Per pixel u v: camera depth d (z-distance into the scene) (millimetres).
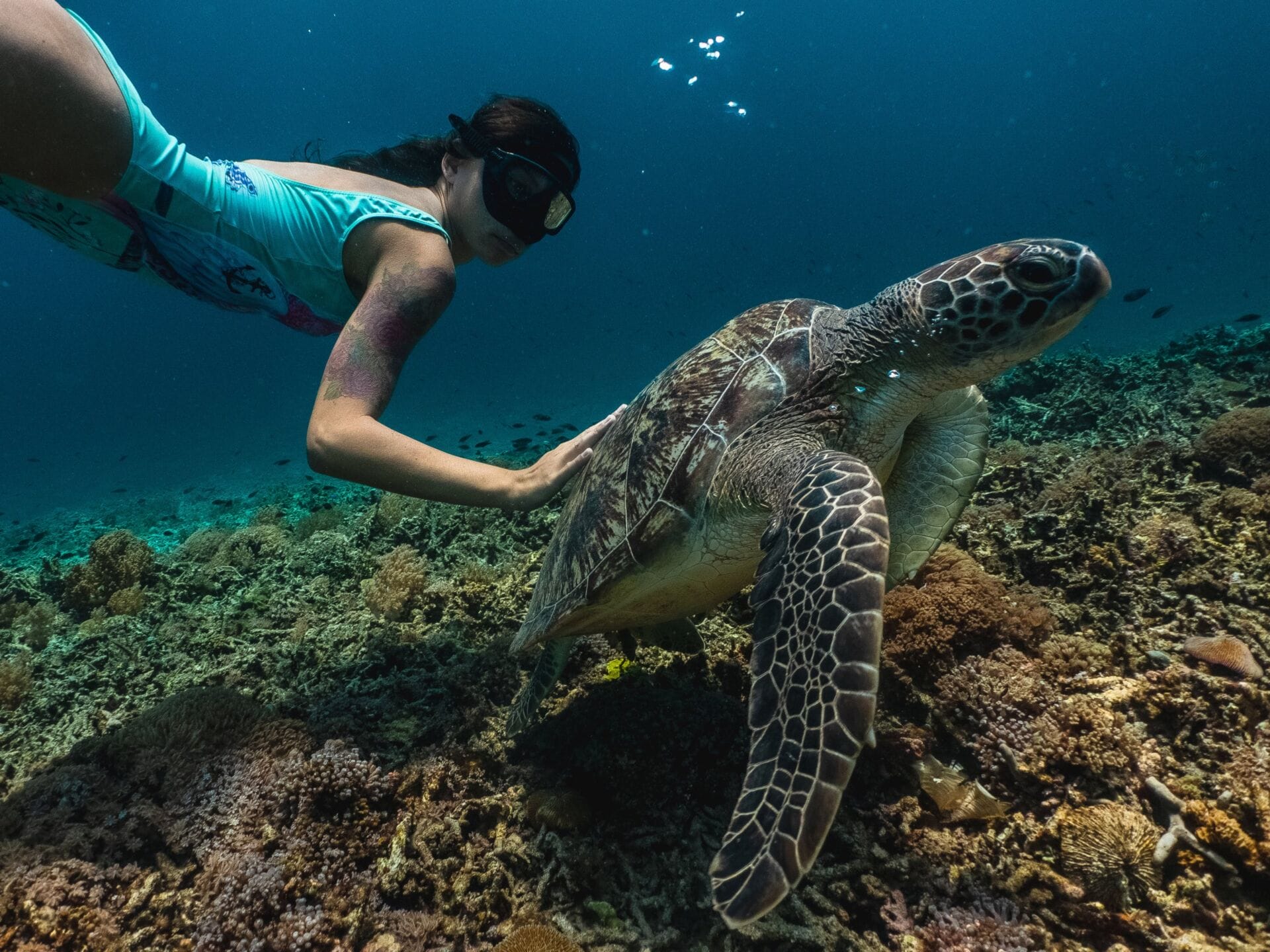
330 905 2615
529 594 4902
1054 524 4262
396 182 3459
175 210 2996
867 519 2102
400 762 3326
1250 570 3561
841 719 1808
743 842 1775
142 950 2525
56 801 3092
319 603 5738
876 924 2391
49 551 12805
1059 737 2645
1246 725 2678
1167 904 2186
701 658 3762
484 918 2590
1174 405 7391
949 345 2715
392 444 2982
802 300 3387
